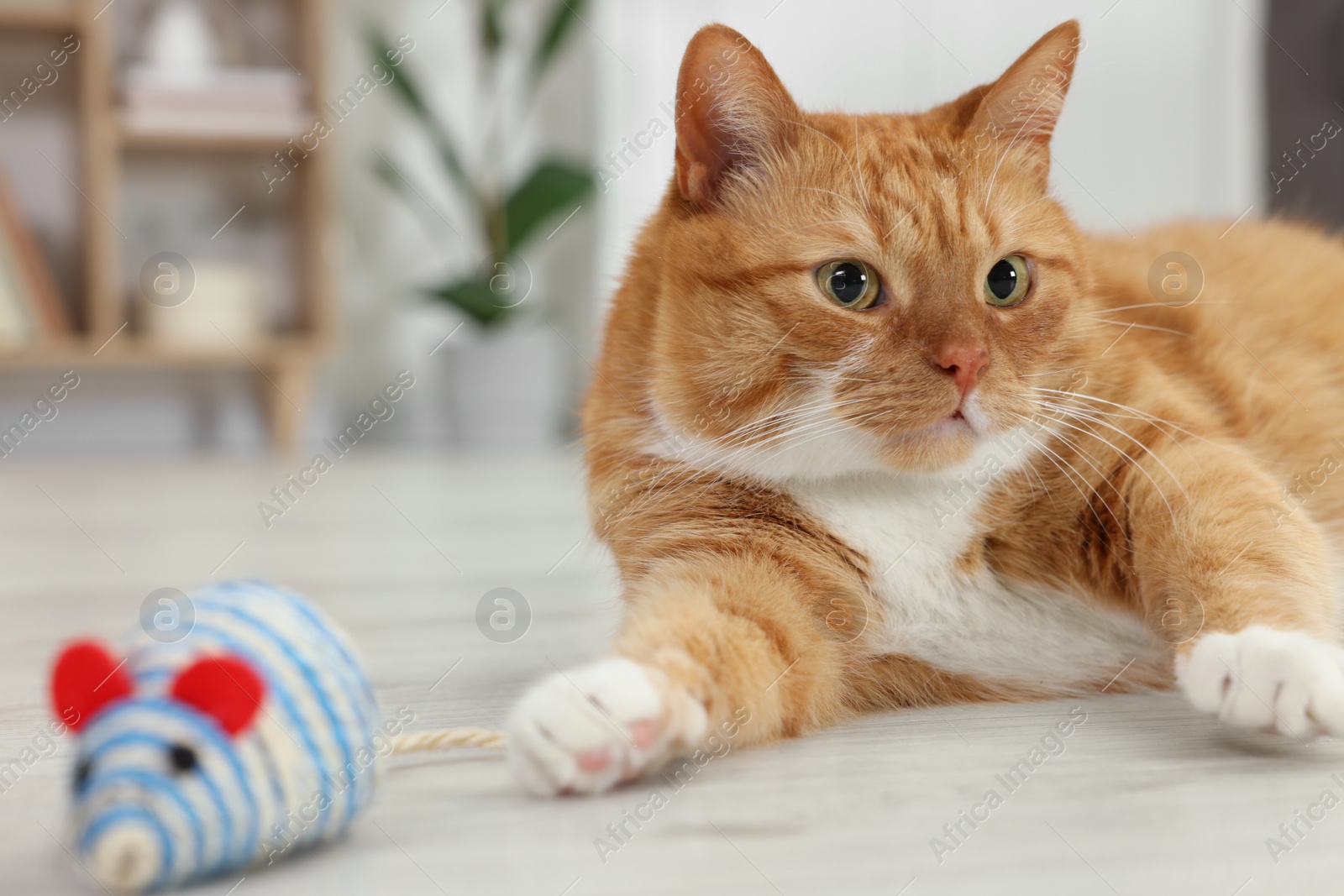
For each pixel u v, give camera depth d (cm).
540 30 578
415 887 73
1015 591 131
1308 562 115
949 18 334
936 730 114
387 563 244
